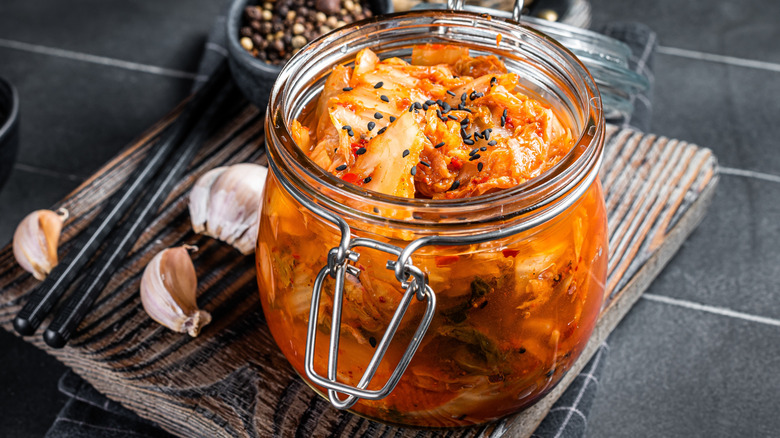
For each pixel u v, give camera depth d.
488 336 0.34
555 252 0.34
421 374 0.34
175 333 0.41
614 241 0.43
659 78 0.58
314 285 0.33
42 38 0.61
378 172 0.34
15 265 0.43
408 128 0.34
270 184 0.36
